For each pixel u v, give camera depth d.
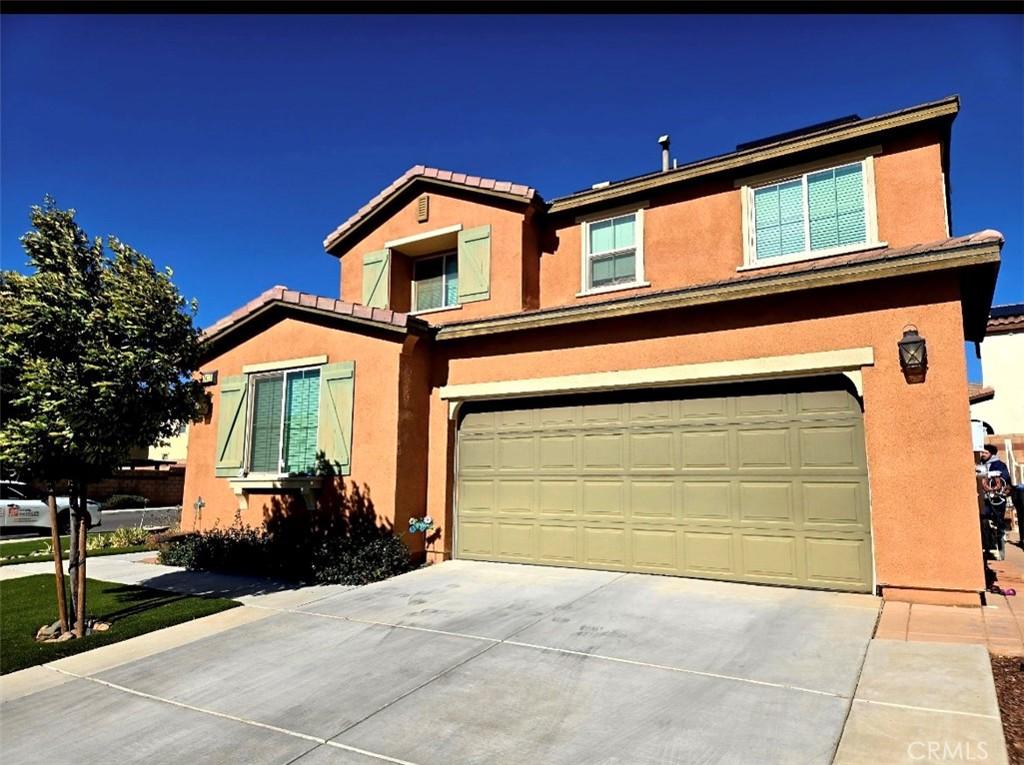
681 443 8.31
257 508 10.90
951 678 4.57
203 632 6.64
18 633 6.79
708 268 10.20
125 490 29.31
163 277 7.19
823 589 7.20
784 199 9.84
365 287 13.23
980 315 8.38
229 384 11.54
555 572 8.70
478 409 10.09
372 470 9.70
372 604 7.46
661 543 8.29
